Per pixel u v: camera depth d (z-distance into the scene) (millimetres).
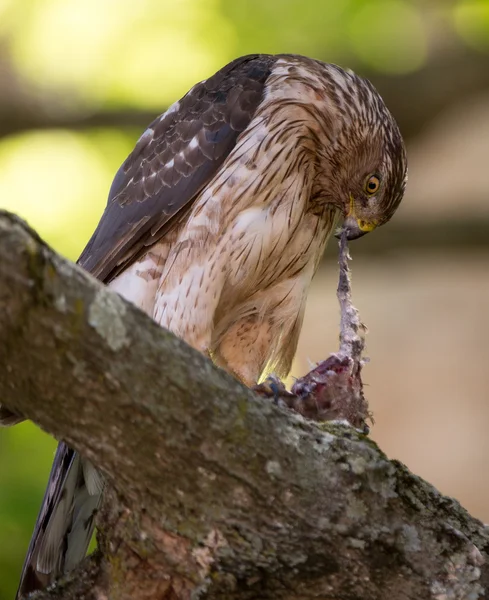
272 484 6301
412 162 17938
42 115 15359
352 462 6473
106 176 14867
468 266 18766
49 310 5461
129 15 15188
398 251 16766
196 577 6555
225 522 6352
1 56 15578
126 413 5863
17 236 5301
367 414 8219
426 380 19266
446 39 15914
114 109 15422
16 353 5527
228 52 14953
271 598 6648
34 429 12500
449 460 18797
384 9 15336
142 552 6555
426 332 19453
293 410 7672
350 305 9375
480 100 17250
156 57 15164
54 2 15320
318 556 6496
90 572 6906
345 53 15516
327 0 15047
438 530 6617
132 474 6148
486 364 19156
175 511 6332
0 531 11586
